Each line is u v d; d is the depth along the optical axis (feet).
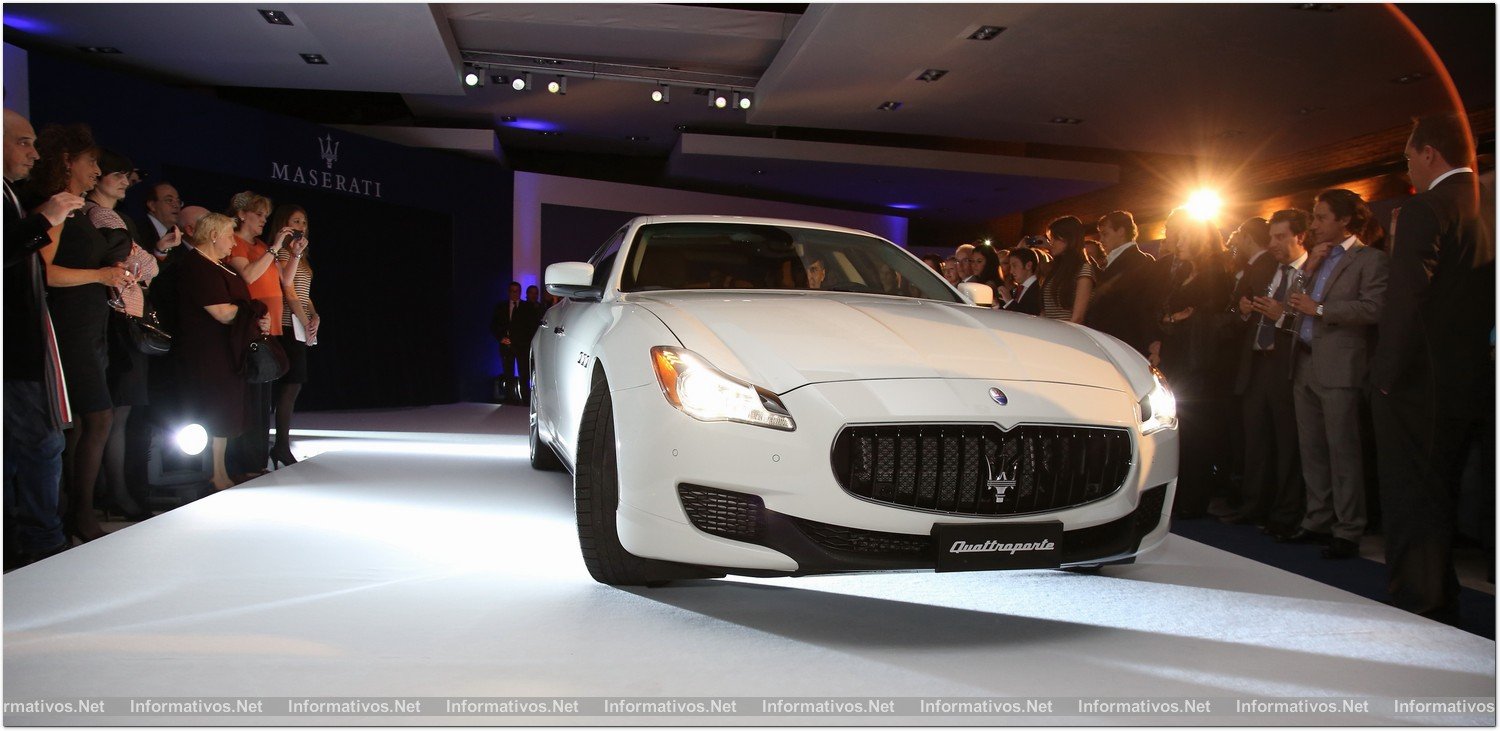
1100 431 7.97
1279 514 12.73
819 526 7.47
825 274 11.65
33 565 9.32
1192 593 9.16
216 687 6.16
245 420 14.48
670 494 7.75
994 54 28.14
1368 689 6.56
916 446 7.47
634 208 46.50
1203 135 36.81
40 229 9.23
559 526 11.48
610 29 29.86
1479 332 8.57
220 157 29.07
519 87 33.45
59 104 24.32
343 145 33.88
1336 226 11.80
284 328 17.31
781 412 7.54
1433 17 24.13
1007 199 51.06
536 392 15.72
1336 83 29.78
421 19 25.82
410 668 6.56
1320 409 11.98
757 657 6.95
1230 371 14.20
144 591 8.43
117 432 12.39
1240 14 24.23
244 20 25.90
